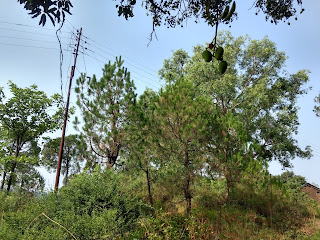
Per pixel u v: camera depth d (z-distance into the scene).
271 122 20.14
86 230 6.50
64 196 8.83
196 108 9.77
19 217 7.22
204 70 19.42
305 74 21.12
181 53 24.56
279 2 2.87
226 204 10.62
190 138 9.86
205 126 9.61
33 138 20.20
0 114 19.22
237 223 9.31
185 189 10.22
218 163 9.45
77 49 15.59
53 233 6.12
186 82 11.16
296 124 20.77
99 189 9.02
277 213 10.40
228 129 9.77
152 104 11.02
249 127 19.55
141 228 7.70
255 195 10.11
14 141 20.11
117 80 13.39
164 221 8.21
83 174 10.14
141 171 11.31
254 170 8.89
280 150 20.31
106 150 12.70
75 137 12.88
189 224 8.28
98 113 12.59
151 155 11.03
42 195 8.93
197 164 9.75
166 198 11.73
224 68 1.19
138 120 10.63
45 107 20.22
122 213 8.74
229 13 1.12
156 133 10.15
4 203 9.88
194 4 2.93
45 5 2.06
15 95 19.41
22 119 19.64
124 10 2.73
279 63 21.20
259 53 21.31
